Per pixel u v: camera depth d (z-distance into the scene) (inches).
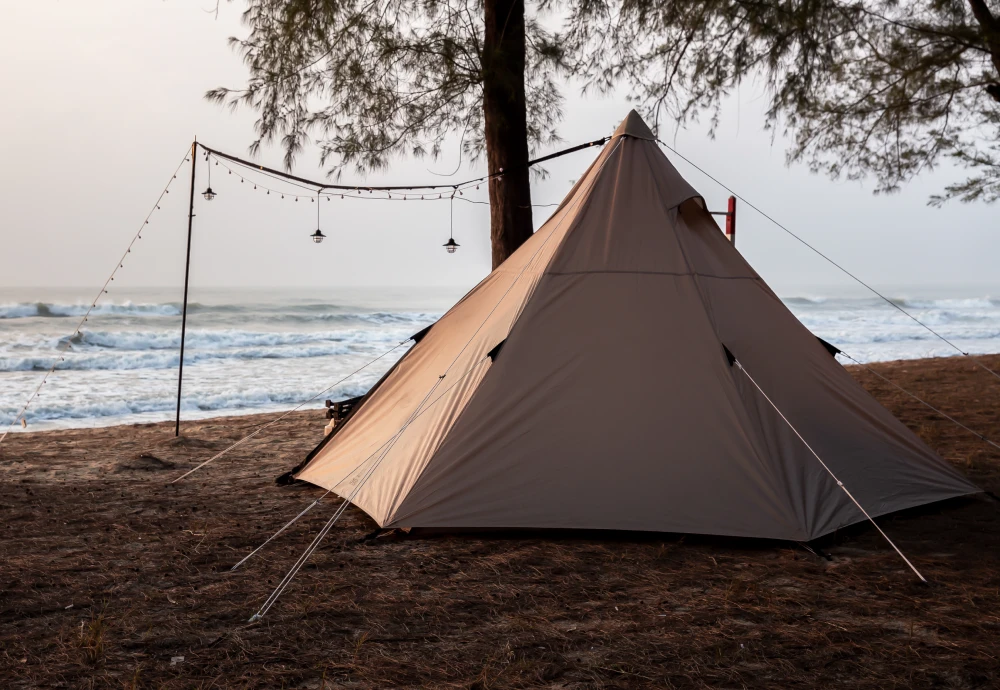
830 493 172.2
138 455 270.2
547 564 154.4
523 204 298.5
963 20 297.1
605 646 117.6
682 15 269.3
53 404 450.9
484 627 125.1
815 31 262.7
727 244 209.2
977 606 133.2
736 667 110.5
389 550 163.5
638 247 193.5
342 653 115.0
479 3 305.6
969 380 458.3
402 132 309.9
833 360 201.3
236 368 683.4
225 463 261.1
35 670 108.9
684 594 139.5
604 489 169.2
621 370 178.5
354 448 212.2
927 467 195.2
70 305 1167.0
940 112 359.6
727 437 170.7
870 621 127.0
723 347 179.0
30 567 152.3
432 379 198.1
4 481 231.1
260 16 275.6
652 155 209.6
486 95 297.0
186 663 111.5
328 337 983.0
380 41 287.6
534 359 181.2
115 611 131.0
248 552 163.6
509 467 172.4
